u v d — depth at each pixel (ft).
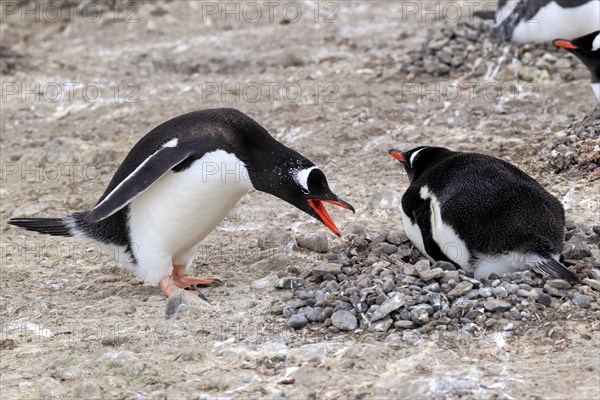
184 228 33.14
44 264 39.65
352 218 41.16
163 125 33.81
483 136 48.65
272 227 41.37
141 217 33.19
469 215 30.91
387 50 62.64
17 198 47.96
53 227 35.83
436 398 24.85
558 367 26.45
